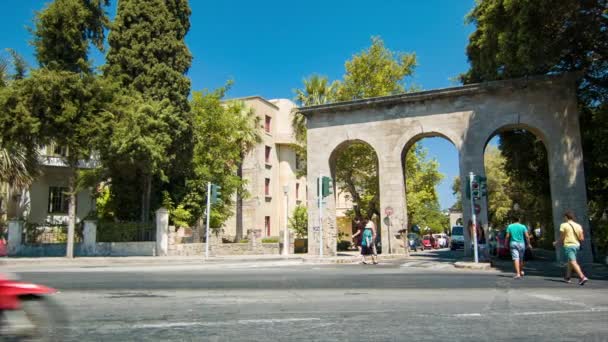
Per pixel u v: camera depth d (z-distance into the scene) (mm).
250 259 23266
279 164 47625
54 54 22922
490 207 47094
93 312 6863
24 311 5004
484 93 22953
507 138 27422
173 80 27438
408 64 39094
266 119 45844
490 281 11688
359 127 25578
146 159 23297
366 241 19016
